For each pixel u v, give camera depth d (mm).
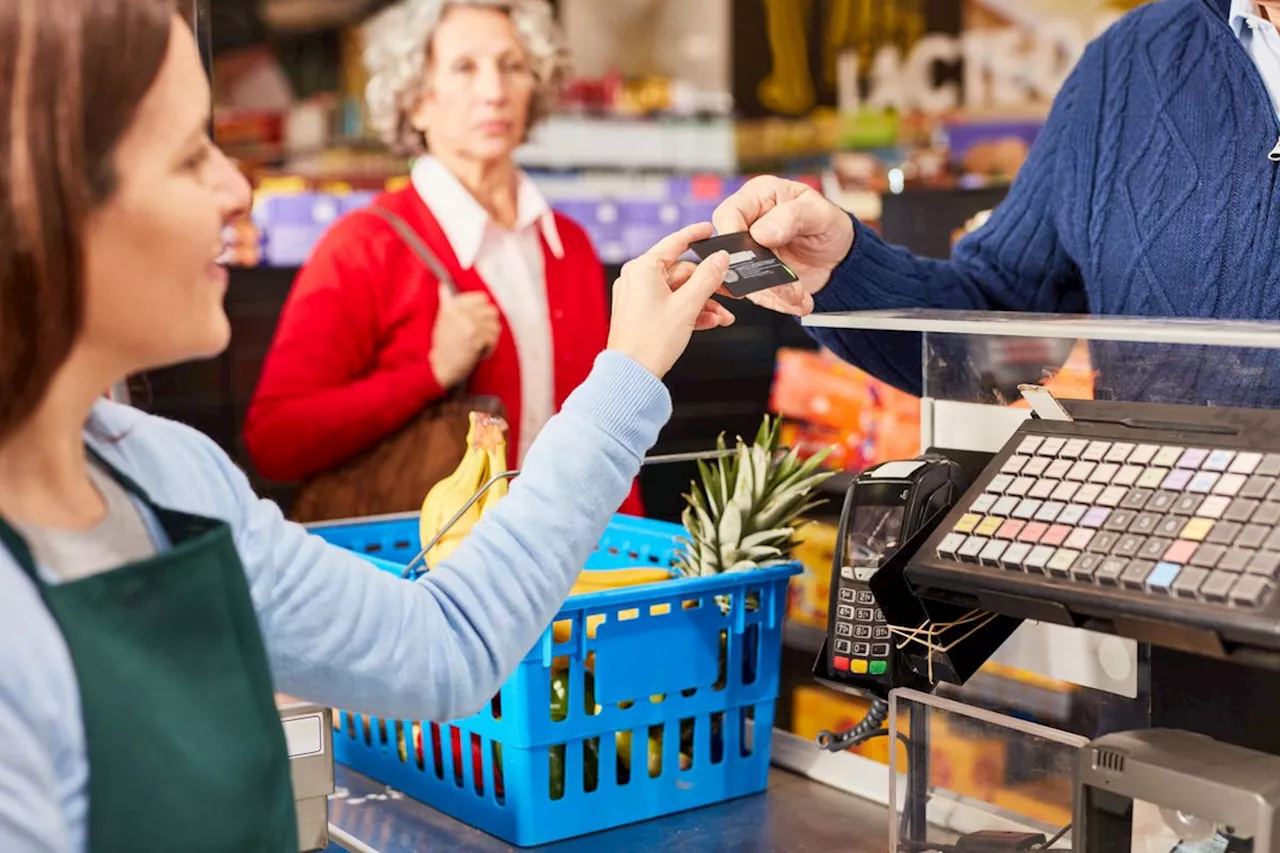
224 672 849
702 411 3881
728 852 1321
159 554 826
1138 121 1502
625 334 1075
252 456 3111
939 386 1238
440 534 1386
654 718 1395
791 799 1466
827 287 1501
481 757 1385
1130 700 1088
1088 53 1591
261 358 3406
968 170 4289
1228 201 1420
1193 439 958
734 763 1460
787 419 2678
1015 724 1051
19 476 828
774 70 4457
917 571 999
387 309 3104
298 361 3059
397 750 1508
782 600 1471
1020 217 1655
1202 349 1069
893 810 1136
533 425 3211
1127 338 1015
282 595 979
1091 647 1109
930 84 4465
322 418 3031
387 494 3100
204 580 843
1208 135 1437
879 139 4469
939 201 2504
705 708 1432
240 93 3551
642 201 4191
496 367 3162
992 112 4371
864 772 1478
